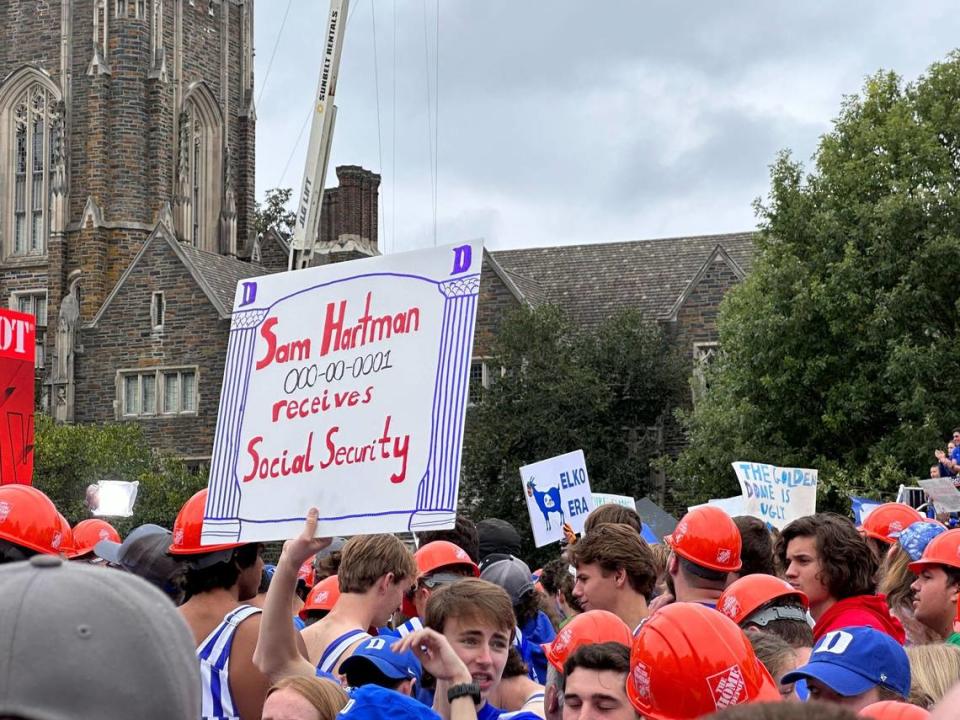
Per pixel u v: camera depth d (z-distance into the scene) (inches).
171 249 2276.1
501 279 2090.3
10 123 2655.0
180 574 237.0
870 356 1422.2
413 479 209.3
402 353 215.0
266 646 209.8
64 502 1967.3
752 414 1444.4
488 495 1811.0
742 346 1457.9
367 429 215.2
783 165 1491.1
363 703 186.9
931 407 1341.0
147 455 2060.8
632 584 264.7
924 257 1363.2
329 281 225.1
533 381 1823.3
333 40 1134.4
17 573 82.9
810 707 83.7
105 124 2529.5
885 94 1520.7
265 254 2851.9
